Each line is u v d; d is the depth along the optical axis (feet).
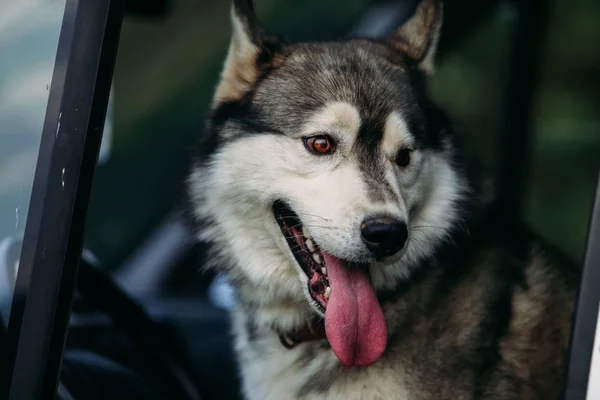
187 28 15.60
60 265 5.32
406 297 8.68
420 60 9.19
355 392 8.43
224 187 8.80
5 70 5.72
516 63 11.14
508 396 8.58
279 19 15.02
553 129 11.83
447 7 10.99
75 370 7.96
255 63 8.95
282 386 8.96
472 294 8.72
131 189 15.72
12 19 5.75
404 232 7.70
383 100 8.33
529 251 9.30
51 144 5.40
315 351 8.82
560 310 8.95
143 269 13.57
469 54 11.37
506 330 8.78
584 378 4.76
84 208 5.43
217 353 10.85
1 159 5.62
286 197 8.34
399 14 12.14
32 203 5.41
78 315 9.44
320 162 8.24
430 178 8.82
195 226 9.33
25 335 5.26
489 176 9.85
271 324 9.08
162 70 15.64
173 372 9.18
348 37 9.92
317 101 8.33
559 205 12.29
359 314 8.10
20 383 5.23
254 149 8.54
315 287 8.45
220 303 12.14
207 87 15.74
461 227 8.98
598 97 11.78
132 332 9.14
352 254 7.75
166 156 15.62
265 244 8.86
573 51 11.63
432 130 8.96
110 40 5.50
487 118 11.42
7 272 5.51
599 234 4.85
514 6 11.06
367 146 8.23
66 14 5.55
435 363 8.44
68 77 5.42
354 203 7.81
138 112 15.62
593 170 12.17
